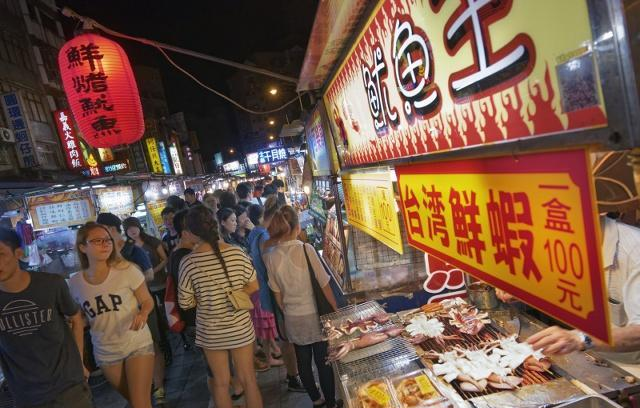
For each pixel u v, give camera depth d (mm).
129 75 5391
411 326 2869
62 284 3186
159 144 28828
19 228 7391
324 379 3811
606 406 1690
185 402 4691
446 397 2064
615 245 1880
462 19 1078
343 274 3723
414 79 1469
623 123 667
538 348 1895
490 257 1214
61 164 15961
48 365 3080
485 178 1152
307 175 7031
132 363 3648
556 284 951
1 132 10633
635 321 1768
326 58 2549
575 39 735
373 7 1675
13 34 14703
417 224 1736
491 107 1041
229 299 3574
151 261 5906
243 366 3725
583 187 799
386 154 2037
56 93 17047
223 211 5617
